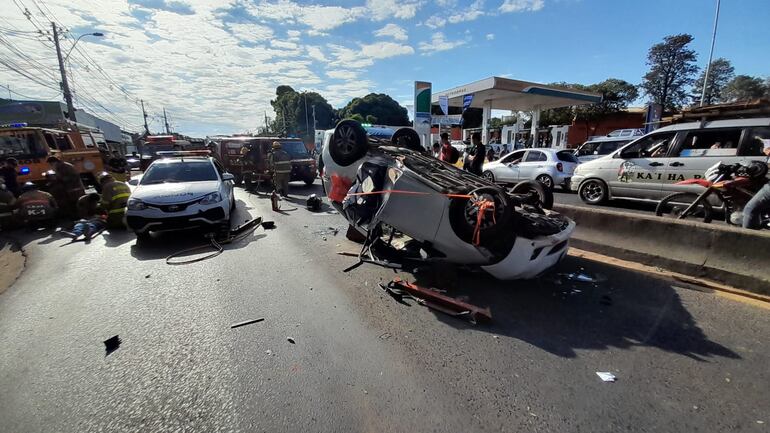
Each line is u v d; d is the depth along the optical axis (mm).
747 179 5320
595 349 2791
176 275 4582
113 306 3715
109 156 14922
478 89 20438
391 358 2719
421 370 2570
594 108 35969
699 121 7301
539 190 4977
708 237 4109
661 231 4504
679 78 40375
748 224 4867
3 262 5578
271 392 2369
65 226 7770
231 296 3891
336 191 5367
